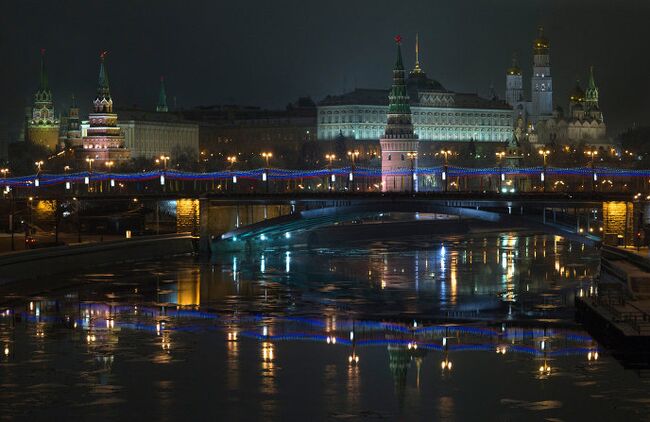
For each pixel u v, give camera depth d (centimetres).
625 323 18712
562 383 16838
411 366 17838
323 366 17838
